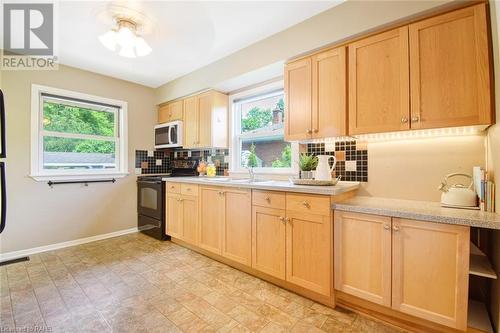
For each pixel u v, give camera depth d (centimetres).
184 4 184
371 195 208
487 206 144
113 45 207
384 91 171
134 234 354
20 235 267
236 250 231
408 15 158
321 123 200
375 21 170
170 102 374
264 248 208
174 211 309
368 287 158
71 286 202
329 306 175
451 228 131
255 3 185
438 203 175
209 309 171
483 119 137
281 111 280
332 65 195
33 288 198
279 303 179
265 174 283
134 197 367
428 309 138
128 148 360
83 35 228
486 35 138
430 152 183
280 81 267
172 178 311
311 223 178
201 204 269
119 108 356
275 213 200
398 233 146
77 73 309
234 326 154
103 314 165
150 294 191
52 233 289
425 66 155
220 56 277
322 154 239
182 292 194
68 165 309
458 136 172
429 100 154
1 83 256
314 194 176
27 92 271
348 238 165
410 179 191
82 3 182
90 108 330
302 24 208
